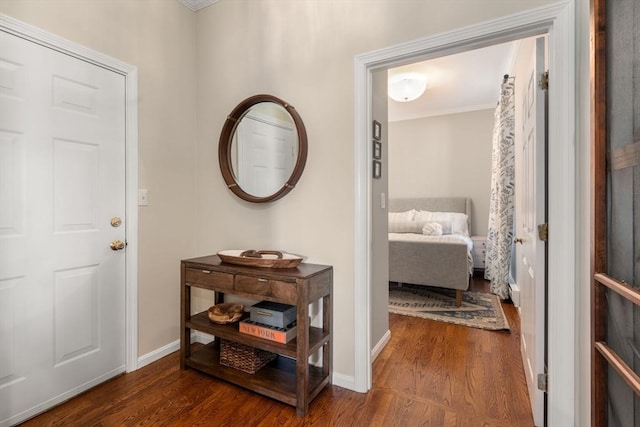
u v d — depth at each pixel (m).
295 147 2.09
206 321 2.13
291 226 2.15
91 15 1.90
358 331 1.91
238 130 2.34
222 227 2.46
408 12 1.74
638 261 0.82
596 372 0.98
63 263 1.80
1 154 1.57
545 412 1.58
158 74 2.28
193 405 1.77
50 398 1.75
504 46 3.13
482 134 5.21
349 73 1.92
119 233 2.07
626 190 0.88
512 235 3.61
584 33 1.29
